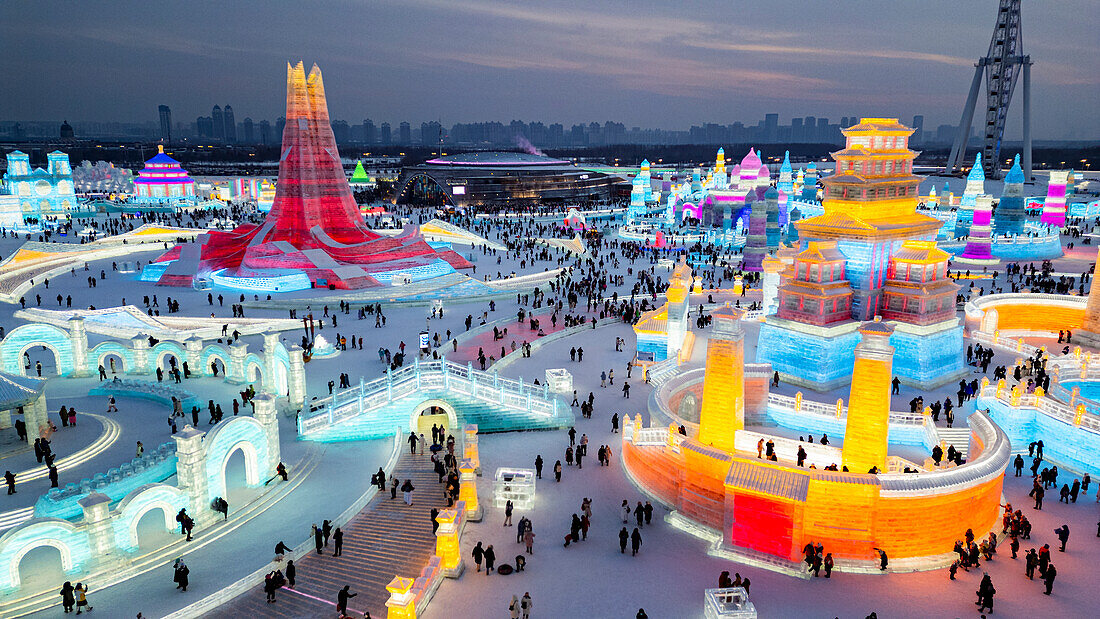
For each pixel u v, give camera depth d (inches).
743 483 1208.2
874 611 1048.2
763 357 2060.8
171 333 2544.3
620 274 3900.1
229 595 1083.3
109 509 1169.4
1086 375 1947.6
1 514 1199.6
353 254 3629.4
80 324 2050.9
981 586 1037.2
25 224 5369.1
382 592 1103.6
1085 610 1031.0
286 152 3762.3
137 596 1090.7
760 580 1141.7
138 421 1701.5
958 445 1523.1
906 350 1955.0
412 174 7726.4
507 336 2645.2
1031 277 3253.0
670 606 1071.6
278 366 1945.1
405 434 1755.7
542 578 1149.1
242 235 3752.5
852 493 1161.4
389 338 2623.0
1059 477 1519.4
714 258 4077.3
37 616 1036.5
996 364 2105.1
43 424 1555.1
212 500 1334.9
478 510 1334.9
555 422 1781.5
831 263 1961.1
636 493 1450.5
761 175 5497.1
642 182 6407.5
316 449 1653.5
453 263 4057.6
